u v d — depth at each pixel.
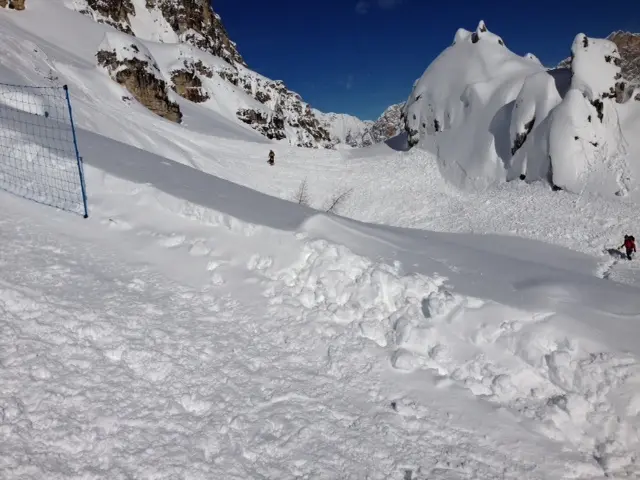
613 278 13.55
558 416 5.05
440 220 23.41
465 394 5.36
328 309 6.63
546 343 5.67
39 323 4.98
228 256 7.52
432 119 31.34
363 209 26.14
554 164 21.91
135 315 5.70
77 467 3.61
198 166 25.39
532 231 19.19
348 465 4.27
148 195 8.51
